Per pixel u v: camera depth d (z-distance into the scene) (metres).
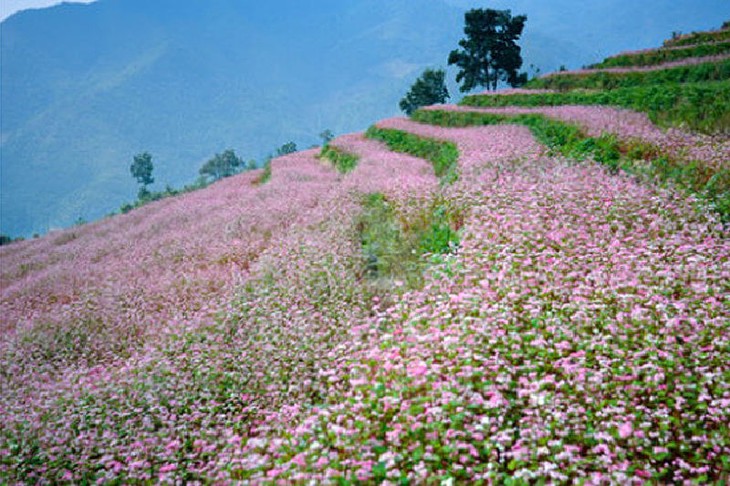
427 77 83.94
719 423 5.57
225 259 16.58
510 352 7.04
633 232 9.84
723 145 13.49
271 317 10.64
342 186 21.22
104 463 7.14
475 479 5.26
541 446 5.54
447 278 9.49
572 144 17.69
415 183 17.16
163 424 7.83
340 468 5.57
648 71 35.66
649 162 13.77
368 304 10.95
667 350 6.49
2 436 7.98
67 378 9.84
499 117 29.86
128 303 14.31
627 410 5.95
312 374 8.46
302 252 14.28
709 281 7.82
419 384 6.51
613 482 4.90
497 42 73.88
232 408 7.99
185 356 9.71
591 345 6.79
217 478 6.24
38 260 24.09
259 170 43.91
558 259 9.09
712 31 50.00
